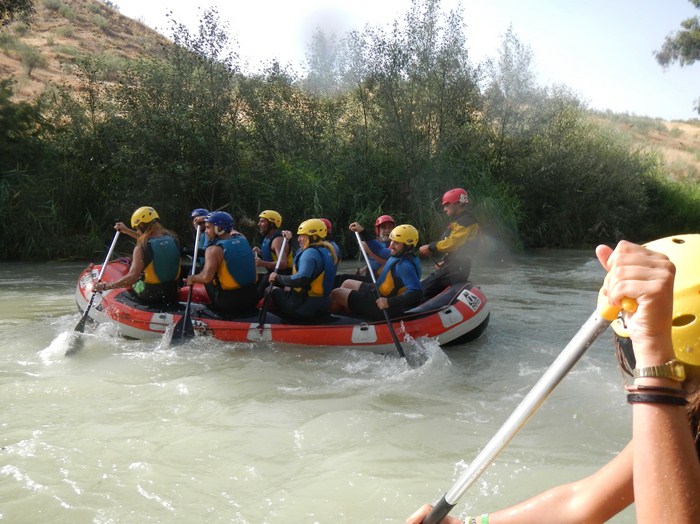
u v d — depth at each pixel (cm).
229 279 682
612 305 108
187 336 659
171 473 367
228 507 328
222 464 380
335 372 580
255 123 1565
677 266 115
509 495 338
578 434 432
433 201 1541
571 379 545
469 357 638
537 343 691
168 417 461
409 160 1583
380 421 454
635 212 1984
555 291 1027
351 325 659
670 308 103
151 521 313
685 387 113
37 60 2292
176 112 1452
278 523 312
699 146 3528
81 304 749
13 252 1395
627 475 136
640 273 104
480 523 155
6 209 1383
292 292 677
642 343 104
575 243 1866
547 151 1828
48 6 2898
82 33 2770
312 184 1488
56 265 1307
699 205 2125
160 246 698
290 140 1585
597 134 2000
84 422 448
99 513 321
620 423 450
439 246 749
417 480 356
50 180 1459
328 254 674
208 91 1487
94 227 1448
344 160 1579
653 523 100
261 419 459
